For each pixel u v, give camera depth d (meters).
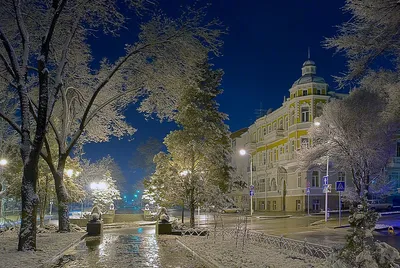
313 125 36.97
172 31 21.20
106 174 43.72
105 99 26.64
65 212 23.91
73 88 24.98
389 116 16.97
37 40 21.31
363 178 32.56
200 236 21.50
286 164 55.16
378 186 37.03
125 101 27.20
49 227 25.47
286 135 57.38
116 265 13.12
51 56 23.53
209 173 26.64
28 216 15.28
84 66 25.84
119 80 26.14
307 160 35.44
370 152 31.61
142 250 16.89
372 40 14.63
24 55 16.25
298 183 53.03
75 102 26.94
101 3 19.38
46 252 15.06
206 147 26.50
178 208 74.50
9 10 19.56
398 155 48.94
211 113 26.97
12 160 29.42
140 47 21.39
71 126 28.17
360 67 15.22
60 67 17.61
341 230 25.78
